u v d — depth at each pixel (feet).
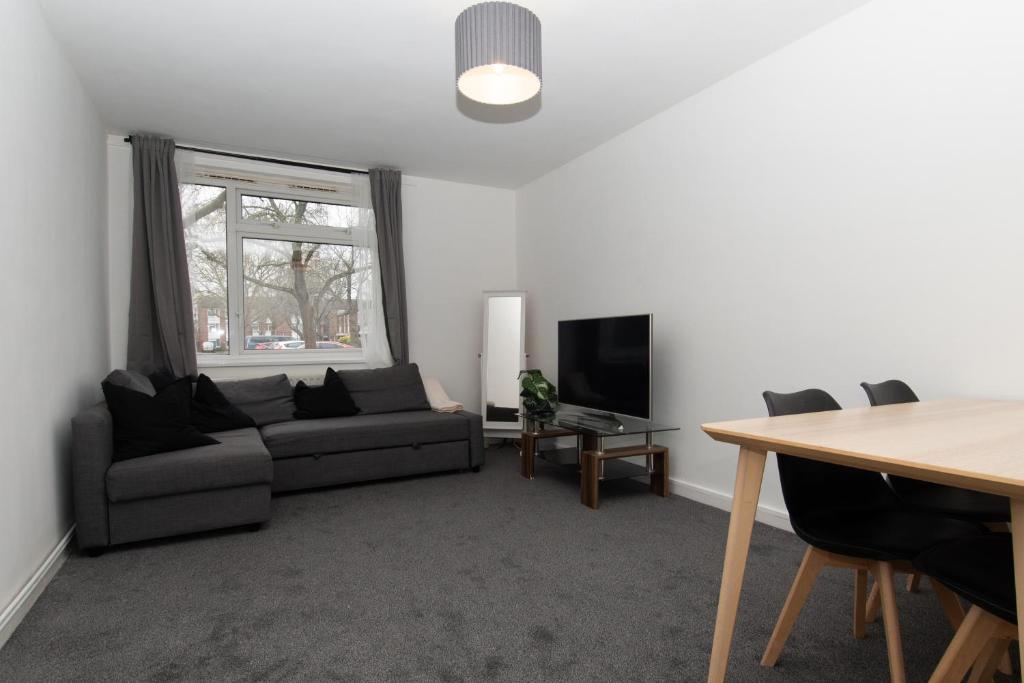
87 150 10.77
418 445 13.07
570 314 15.42
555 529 9.55
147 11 8.21
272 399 13.52
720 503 10.69
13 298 6.63
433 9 8.26
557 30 8.87
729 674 5.27
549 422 12.27
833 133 8.74
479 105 11.68
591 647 5.82
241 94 11.05
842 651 5.64
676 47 9.45
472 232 17.69
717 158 10.77
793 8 8.37
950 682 3.76
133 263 12.80
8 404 6.42
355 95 11.16
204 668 5.49
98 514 8.38
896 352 7.94
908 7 7.78
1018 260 6.70
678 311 11.73
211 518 9.17
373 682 5.24
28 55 7.41
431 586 7.32
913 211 7.73
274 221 15.07
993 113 6.92
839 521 5.10
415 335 16.79
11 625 6.18
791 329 9.41
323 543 8.96
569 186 15.40
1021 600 2.92
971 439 3.80
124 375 10.55
